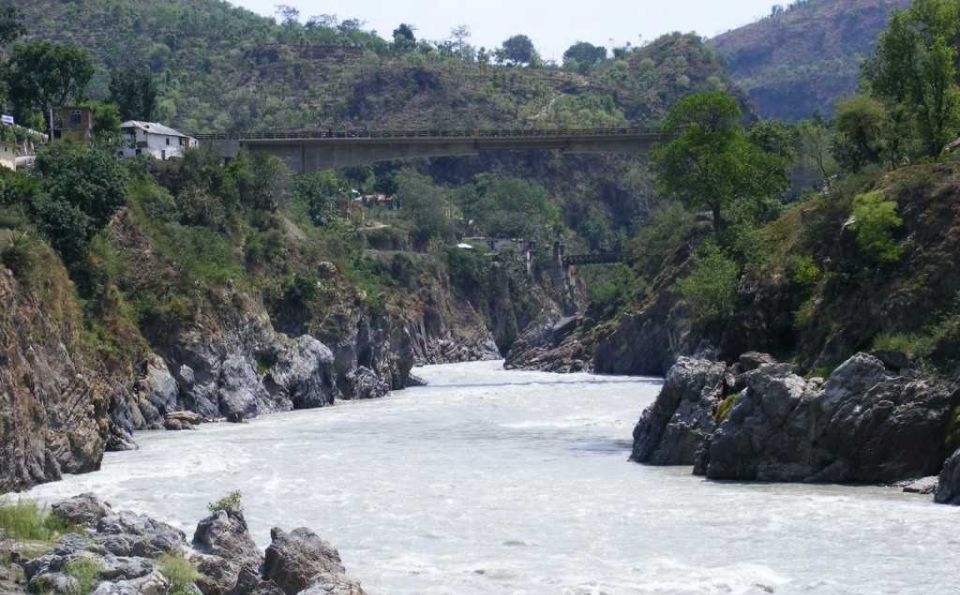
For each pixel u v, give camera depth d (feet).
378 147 530.27
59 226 309.42
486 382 494.59
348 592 109.29
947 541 156.46
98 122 450.30
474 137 532.73
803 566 145.69
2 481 196.95
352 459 243.81
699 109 420.77
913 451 197.98
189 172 431.43
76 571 112.98
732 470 210.18
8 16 500.74
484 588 135.95
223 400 353.10
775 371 212.02
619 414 332.80
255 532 165.58
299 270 448.65
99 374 282.36
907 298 218.38
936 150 282.97
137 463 239.91
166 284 358.23
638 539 161.79
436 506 187.21
